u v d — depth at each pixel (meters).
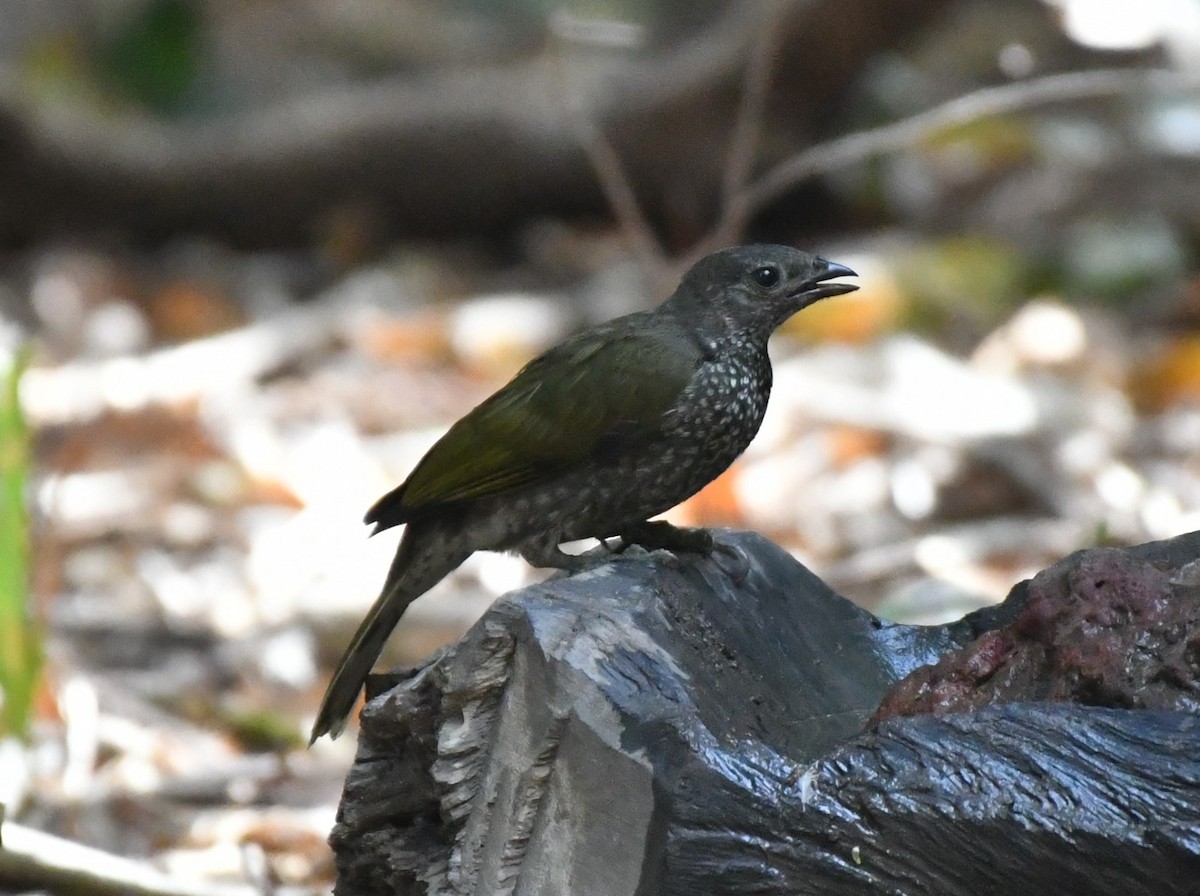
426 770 5.69
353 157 19.47
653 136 18.28
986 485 13.09
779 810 4.95
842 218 18.89
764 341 7.62
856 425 13.70
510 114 19.31
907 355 14.97
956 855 4.82
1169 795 4.68
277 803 9.88
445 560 7.44
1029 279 16.88
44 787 9.85
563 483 7.31
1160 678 5.30
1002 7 21.08
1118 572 5.58
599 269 18.39
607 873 5.15
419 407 15.47
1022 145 19.23
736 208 11.36
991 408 13.96
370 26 28.56
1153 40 20.17
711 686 5.61
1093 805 4.72
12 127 18.97
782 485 13.36
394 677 6.21
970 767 4.86
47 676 10.45
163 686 11.24
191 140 19.75
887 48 17.67
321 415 15.24
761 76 11.86
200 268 19.44
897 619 9.88
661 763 5.05
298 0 29.02
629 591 5.75
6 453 8.84
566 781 5.22
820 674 6.38
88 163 19.25
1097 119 19.67
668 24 24.38
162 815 9.62
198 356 16.38
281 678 11.38
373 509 7.43
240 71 26.81
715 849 4.98
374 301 18.09
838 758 4.98
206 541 13.43
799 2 17.31
